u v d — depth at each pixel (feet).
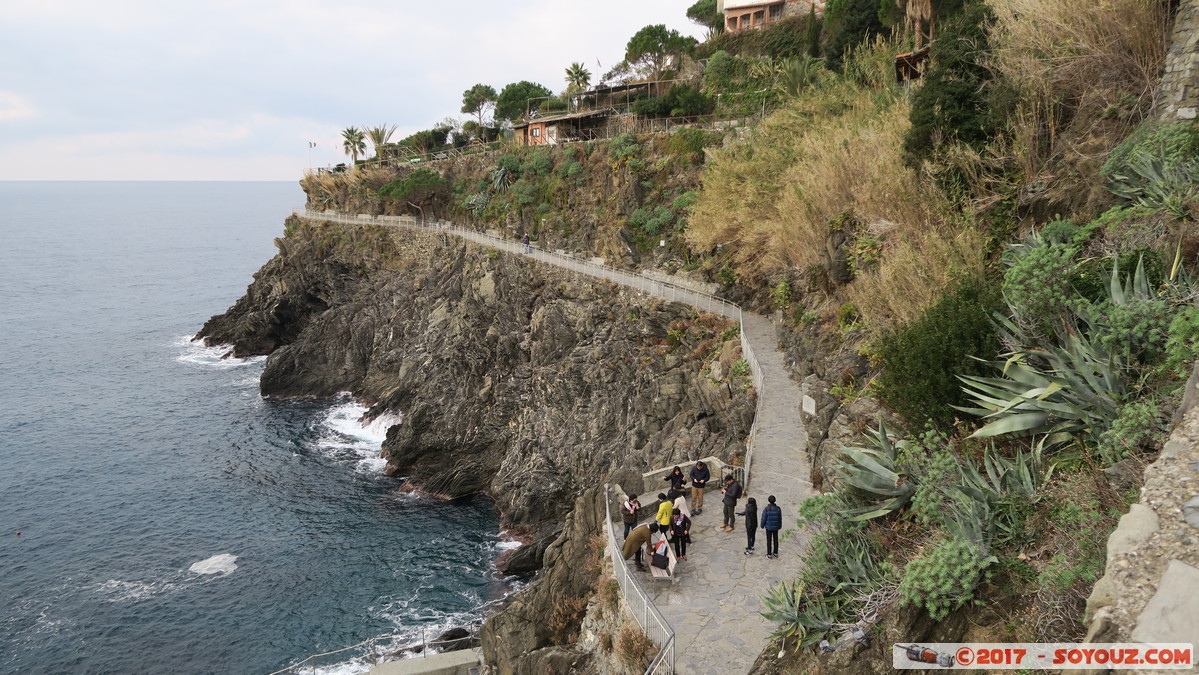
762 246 110.93
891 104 92.22
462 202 234.38
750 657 41.50
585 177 194.29
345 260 249.96
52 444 188.24
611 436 132.57
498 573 119.65
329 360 225.56
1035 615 24.66
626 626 47.09
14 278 540.52
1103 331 32.94
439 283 203.31
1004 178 56.54
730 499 55.93
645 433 114.62
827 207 85.35
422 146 335.88
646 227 162.91
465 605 110.63
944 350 41.57
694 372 110.01
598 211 183.52
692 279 144.46
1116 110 48.42
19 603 114.42
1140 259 33.27
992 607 27.17
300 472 164.14
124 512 146.61
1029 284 35.78
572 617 59.26
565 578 63.21
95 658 100.89
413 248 231.50
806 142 97.35
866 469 40.24
